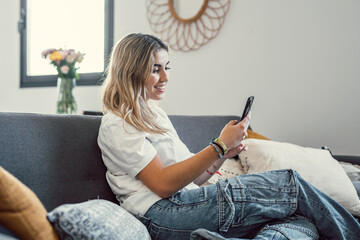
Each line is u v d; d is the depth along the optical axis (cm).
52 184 114
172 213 106
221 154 109
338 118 228
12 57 363
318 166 163
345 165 183
